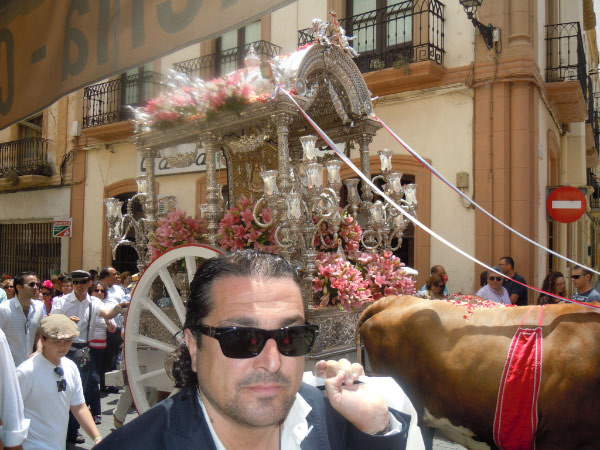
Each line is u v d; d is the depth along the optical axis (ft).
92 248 44.04
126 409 14.73
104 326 23.49
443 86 28.73
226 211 14.87
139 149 16.16
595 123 56.49
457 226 28.19
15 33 7.21
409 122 29.96
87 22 6.37
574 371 8.66
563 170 40.88
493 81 27.37
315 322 11.89
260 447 4.26
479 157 27.73
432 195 29.04
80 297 20.98
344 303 12.24
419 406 10.68
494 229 27.17
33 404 11.91
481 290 19.31
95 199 44.09
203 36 5.23
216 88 13.04
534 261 26.91
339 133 16.69
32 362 12.17
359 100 15.03
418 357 10.46
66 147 46.09
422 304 11.02
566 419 8.68
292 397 4.03
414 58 29.48
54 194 46.78
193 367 4.34
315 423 4.55
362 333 11.74
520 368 9.07
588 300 17.66
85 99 44.42
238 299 4.03
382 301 11.86
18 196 49.47
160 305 15.37
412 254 30.91
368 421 4.62
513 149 27.17
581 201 26.96
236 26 5.00
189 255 12.53
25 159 48.42
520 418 8.95
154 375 13.58
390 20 29.66
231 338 3.85
